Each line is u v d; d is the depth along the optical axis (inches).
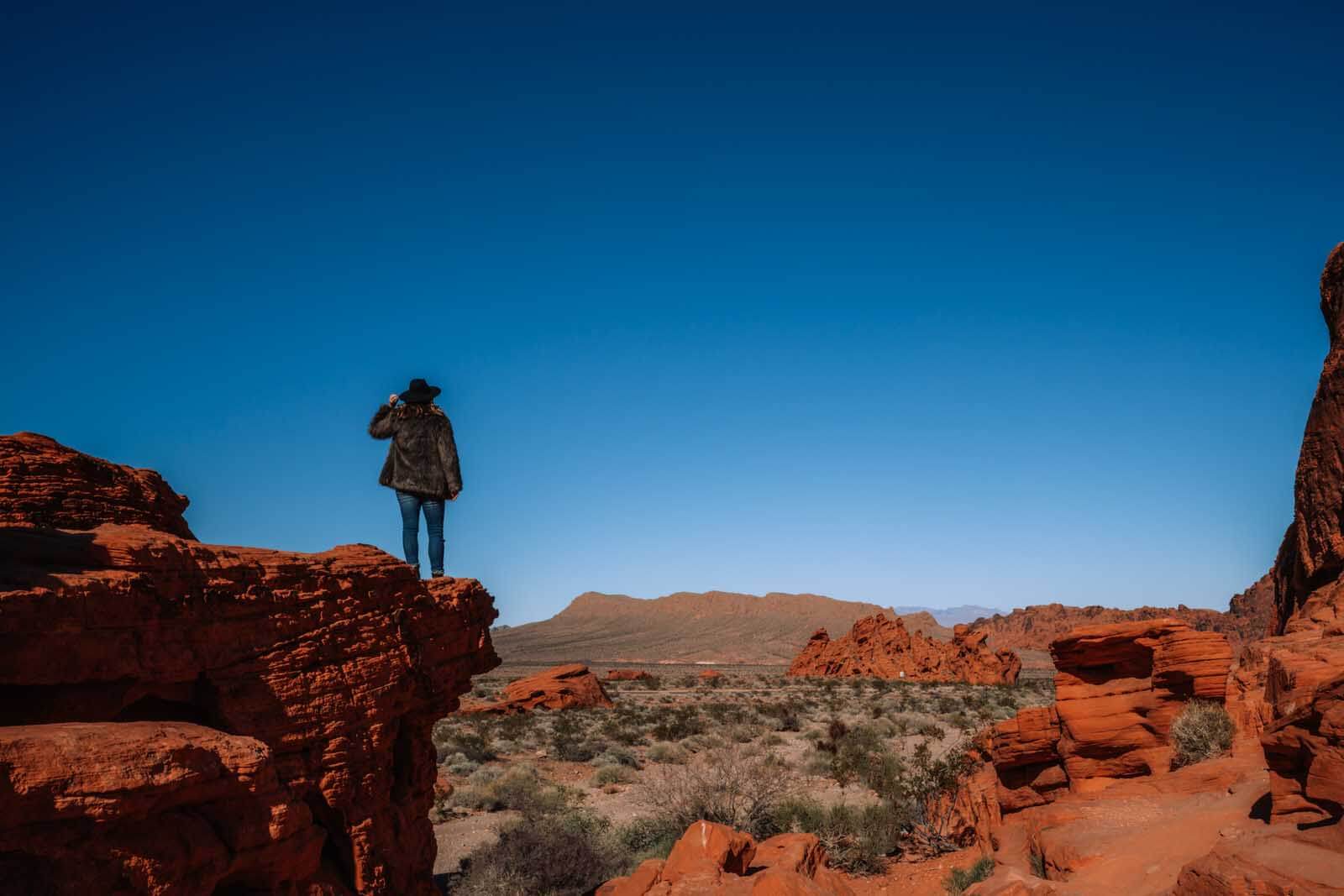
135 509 369.1
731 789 901.8
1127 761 668.1
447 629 439.2
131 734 241.1
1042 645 7514.8
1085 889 456.1
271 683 325.1
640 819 914.7
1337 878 312.3
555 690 2504.9
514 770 1284.4
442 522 462.6
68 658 257.0
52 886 211.9
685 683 3873.0
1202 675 653.9
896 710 2292.1
